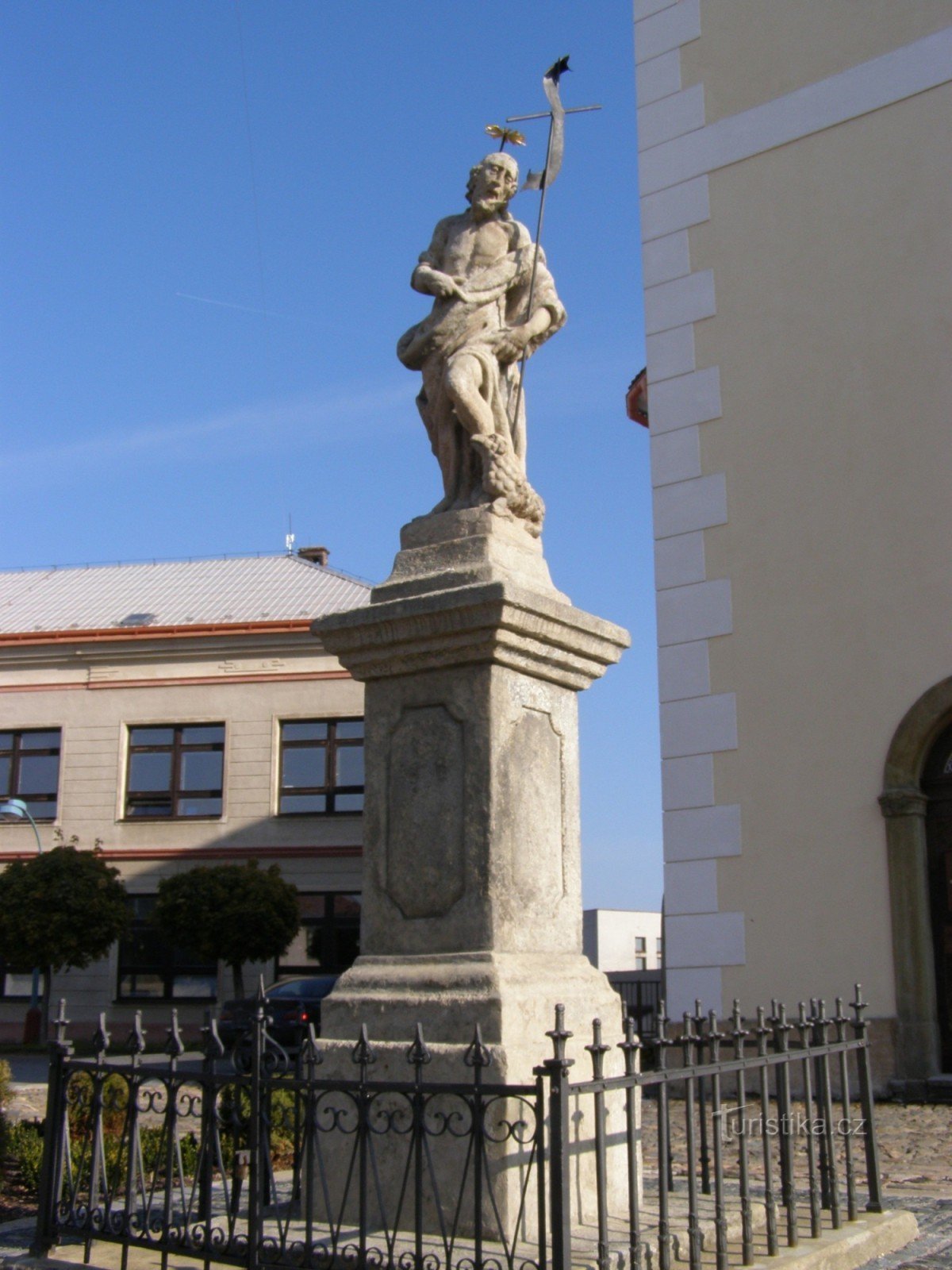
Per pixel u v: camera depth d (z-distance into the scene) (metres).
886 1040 9.57
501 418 5.57
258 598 27.00
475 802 4.87
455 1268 3.87
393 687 5.20
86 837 24.75
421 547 5.41
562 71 5.81
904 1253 5.04
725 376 11.28
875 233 10.82
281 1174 6.82
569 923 5.14
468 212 5.82
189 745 24.92
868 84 11.05
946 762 9.96
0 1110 7.21
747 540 10.91
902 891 9.68
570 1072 4.54
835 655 10.34
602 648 5.43
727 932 10.35
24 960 21.55
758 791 10.46
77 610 27.59
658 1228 4.43
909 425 10.38
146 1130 6.77
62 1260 4.62
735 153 11.60
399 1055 4.62
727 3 11.92
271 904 21.56
